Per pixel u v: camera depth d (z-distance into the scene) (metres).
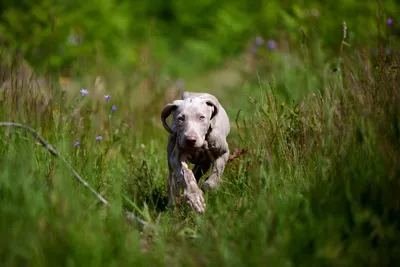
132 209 5.88
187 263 4.32
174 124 6.15
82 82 10.09
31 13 12.93
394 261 4.07
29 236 4.22
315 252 4.15
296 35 11.23
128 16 17.83
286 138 6.27
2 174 4.92
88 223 4.46
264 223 4.62
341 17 11.05
